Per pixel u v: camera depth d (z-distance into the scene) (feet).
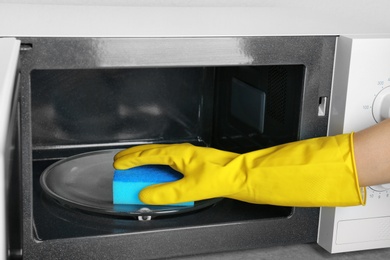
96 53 2.17
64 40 2.12
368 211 2.54
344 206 2.25
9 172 1.32
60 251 2.27
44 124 3.13
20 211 1.94
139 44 2.20
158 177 2.48
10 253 1.39
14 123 1.60
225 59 2.31
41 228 2.35
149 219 2.46
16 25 2.28
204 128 3.40
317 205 2.24
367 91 2.40
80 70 3.14
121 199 2.48
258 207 2.64
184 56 2.27
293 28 2.53
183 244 2.43
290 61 2.39
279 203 2.27
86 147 3.24
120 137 3.30
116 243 2.34
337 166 2.15
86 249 2.31
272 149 2.36
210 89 3.33
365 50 2.35
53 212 2.50
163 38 2.22
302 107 2.46
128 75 3.22
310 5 3.61
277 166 2.21
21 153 2.08
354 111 2.42
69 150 3.20
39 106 3.10
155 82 3.28
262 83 2.80
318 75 2.45
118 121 3.27
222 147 3.27
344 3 3.67
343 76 2.40
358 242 2.58
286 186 2.21
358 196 2.17
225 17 2.83
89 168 2.88
